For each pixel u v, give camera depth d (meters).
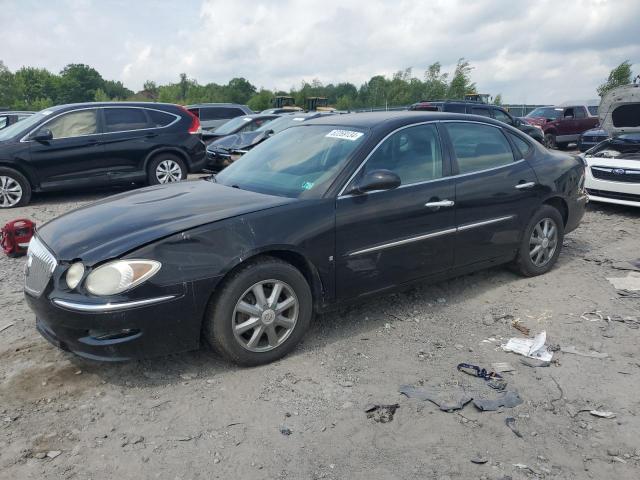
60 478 2.62
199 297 3.31
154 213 3.63
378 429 2.99
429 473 2.65
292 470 2.67
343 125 4.52
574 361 3.75
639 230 7.48
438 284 5.23
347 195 3.91
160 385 3.43
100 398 3.29
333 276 3.88
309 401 3.25
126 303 3.13
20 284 5.32
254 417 3.10
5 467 2.69
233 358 3.54
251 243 3.46
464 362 3.74
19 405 3.21
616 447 2.84
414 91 54.44
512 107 39.41
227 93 94.44
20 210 9.19
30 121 9.72
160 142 10.44
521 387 3.42
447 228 4.47
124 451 2.81
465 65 46.28
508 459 2.75
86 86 124.81
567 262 5.97
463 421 3.06
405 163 4.30
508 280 5.36
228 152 12.16
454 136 4.70
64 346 3.35
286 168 4.32
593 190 8.76
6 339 4.05
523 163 5.15
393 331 4.21
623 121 8.79
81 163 9.81
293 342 3.76
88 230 3.49
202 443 2.88
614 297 4.91
